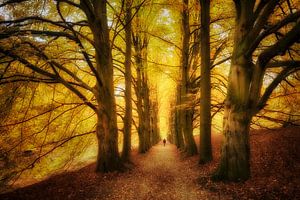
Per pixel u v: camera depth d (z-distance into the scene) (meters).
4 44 8.09
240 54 8.36
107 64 11.71
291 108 13.30
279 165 8.51
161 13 17.72
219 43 14.89
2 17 9.05
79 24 11.27
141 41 19.41
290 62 7.71
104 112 11.54
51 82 10.30
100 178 10.16
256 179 7.82
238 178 8.03
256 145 12.36
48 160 13.28
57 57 9.46
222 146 8.66
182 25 17.38
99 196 7.88
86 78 14.56
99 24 11.45
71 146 13.98
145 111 28.11
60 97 13.30
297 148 9.43
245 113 8.19
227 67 17.23
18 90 10.05
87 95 14.16
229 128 8.41
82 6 11.03
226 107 8.63
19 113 10.98
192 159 15.56
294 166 8.02
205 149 12.70
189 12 16.89
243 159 8.12
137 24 16.72
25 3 9.93
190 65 17.70
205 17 12.54
